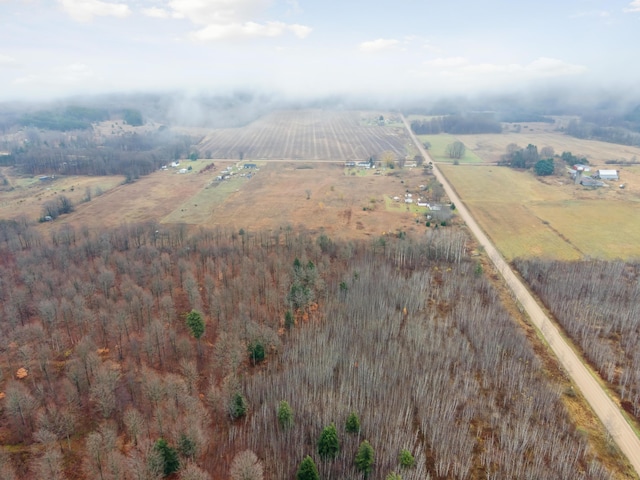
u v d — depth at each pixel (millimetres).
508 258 190750
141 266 155875
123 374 111250
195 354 119375
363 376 112250
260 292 150875
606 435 95438
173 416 91312
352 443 94062
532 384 110188
